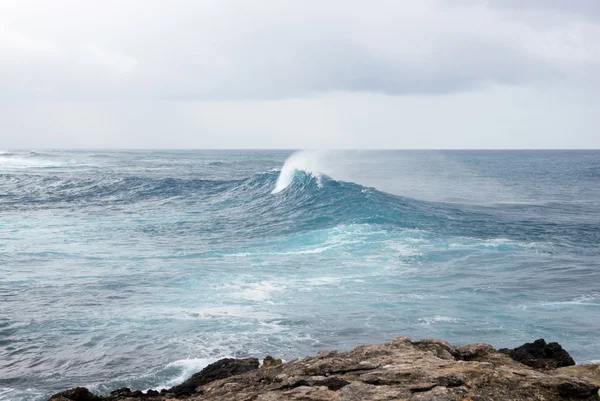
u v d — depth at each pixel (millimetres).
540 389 6230
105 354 11414
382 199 33781
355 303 14664
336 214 29500
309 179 38156
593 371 7086
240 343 11969
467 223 29156
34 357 11273
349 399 6031
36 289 15781
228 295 15312
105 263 19078
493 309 14250
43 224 27578
